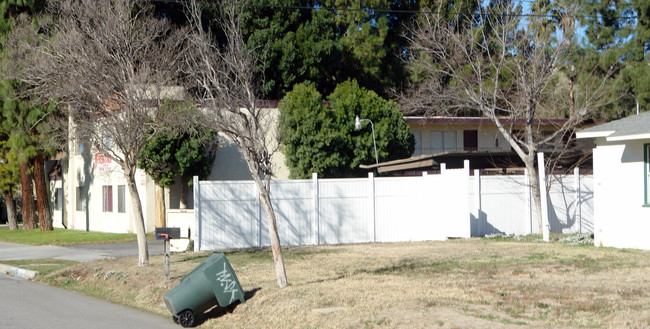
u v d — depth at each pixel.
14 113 35.00
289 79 39.09
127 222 33.53
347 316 10.23
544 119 34.06
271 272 15.04
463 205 23.36
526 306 10.42
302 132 32.97
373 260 16.83
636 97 32.09
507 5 26.16
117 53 16.56
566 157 26.41
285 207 21.69
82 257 22.53
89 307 13.44
